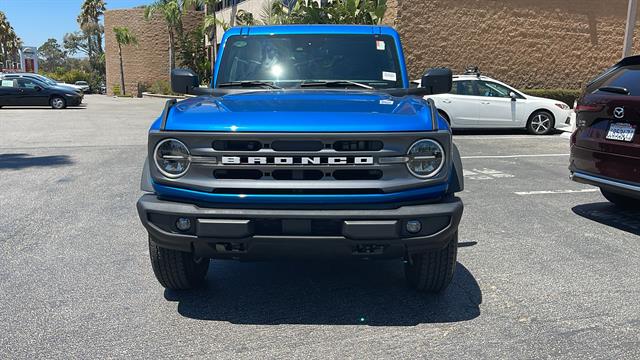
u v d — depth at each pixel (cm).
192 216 344
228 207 346
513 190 800
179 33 4397
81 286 443
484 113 1451
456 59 2123
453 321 382
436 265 394
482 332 365
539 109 1467
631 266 491
